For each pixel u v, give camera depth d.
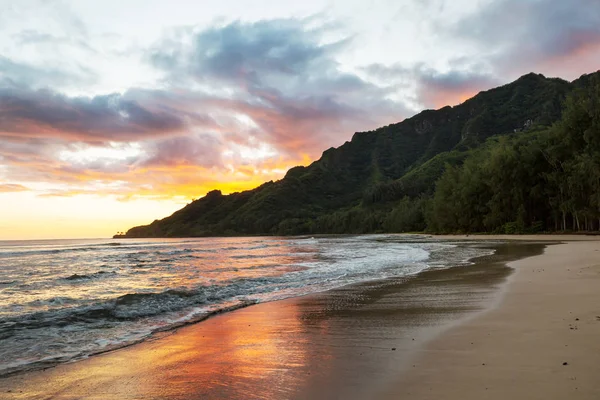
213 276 18.83
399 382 4.42
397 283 14.15
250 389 4.52
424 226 110.25
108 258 37.50
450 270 17.48
